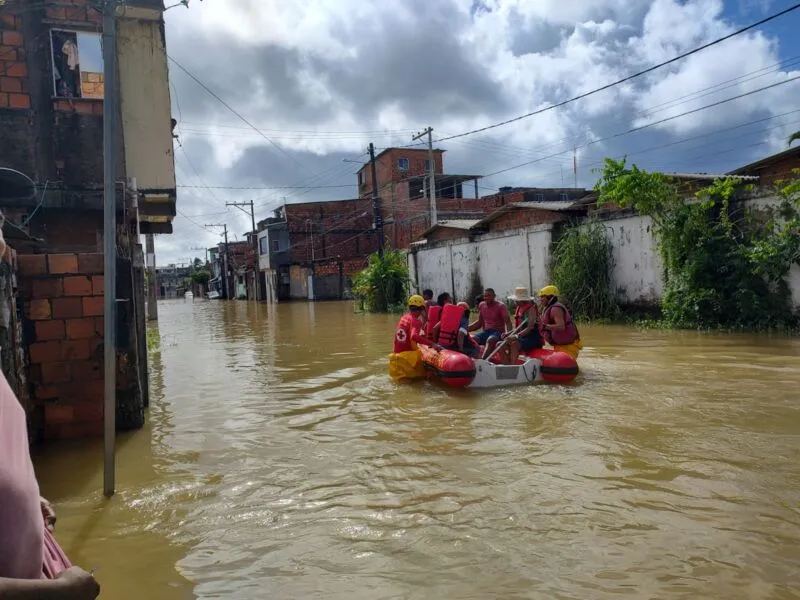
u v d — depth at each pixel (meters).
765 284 12.81
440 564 3.52
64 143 9.84
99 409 6.42
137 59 11.30
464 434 6.11
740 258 12.96
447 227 24.05
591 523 3.97
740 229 13.45
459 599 3.15
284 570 3.52
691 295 13.53
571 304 16.83
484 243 21.70
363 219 48.53
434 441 5.91
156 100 11.39
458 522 4.05
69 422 6.36
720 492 4.39
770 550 3.54
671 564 3.42
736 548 3.57
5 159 9.55
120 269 6.60
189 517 4.29
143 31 11.30
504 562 3.51
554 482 4.70
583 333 14.07
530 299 9.25
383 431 6.36
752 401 6.95
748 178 13.46
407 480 4.86
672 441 5.60
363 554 3.67
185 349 14.95
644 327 14.48
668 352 10.59
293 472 5.18
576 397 7.53
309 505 4.44
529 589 3.21
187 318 29.98
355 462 5.37
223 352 13.96
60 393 6.32
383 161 46.41
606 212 16.73
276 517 4.25
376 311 26.08
